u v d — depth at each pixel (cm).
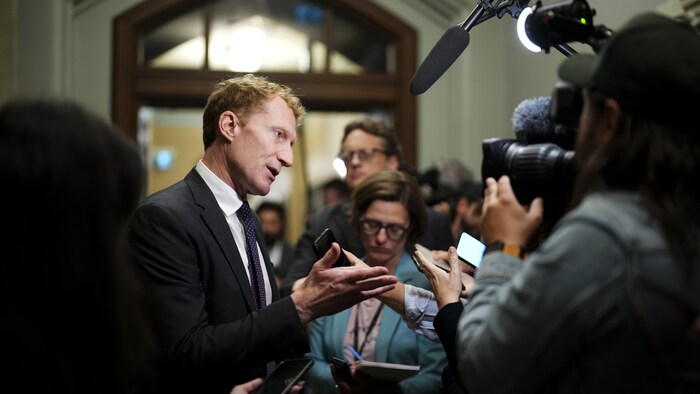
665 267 123
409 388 245
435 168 403
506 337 128
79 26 510
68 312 127
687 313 123
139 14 516
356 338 263
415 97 538
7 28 469
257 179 214
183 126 899
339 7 532
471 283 207
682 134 130
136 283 141
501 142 171
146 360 147
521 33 180
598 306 123
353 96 537
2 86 466
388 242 272
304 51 538
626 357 125
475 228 372
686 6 293
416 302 218
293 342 193
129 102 517
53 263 126
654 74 127
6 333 122
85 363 130
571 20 164
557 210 160
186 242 200
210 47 529
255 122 214
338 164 374
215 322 202
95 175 129
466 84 527
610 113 132
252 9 534
